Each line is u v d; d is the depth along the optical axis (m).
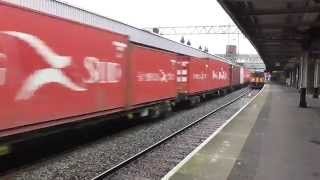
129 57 17.83
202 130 19.33
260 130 18.84
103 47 15.00
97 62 14.52
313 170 11.27
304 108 32.38
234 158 12.59
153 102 21.61
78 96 13.28
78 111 13.30
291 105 35.56
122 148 14.80
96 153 13.81
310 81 59.09
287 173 10.88
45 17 11.50
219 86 46.50
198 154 13.09
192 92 31.70
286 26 34.62
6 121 10.15
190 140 16.52
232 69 59.81
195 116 25.97
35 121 11.20
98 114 14.83
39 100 11.34
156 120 23.69
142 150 14.16
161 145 15.30
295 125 21.00
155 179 10.61
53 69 11.89
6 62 10.09
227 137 16.59
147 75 20.41
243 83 81.69
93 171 11.37
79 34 13.27
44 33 11.46
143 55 19.75
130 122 21.55
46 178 10.59
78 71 13.24
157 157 13.23
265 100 42.41
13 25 10.30
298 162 12.23
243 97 48.59
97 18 20.44
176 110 30.33
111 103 15.78
